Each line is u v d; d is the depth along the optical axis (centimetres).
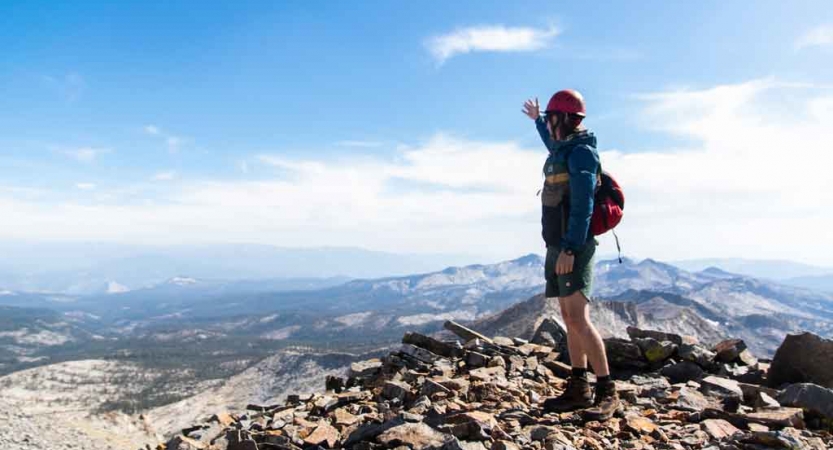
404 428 586
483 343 1052
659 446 541
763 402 646
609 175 656
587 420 628
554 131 664
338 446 608
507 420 625
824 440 535
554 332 1115
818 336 742
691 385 787
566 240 614
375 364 1080
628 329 1023
